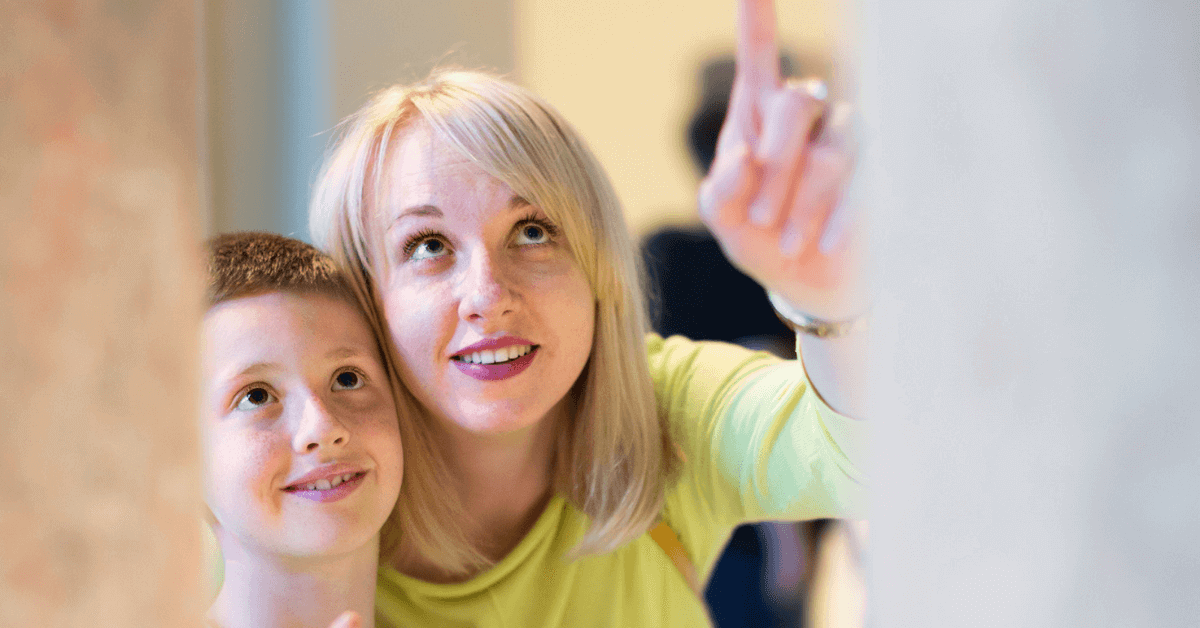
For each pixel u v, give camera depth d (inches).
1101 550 9.8
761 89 23.0
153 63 12.1
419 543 44.4
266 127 109.5
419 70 114.0
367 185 42.6
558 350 42.3
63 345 11.6
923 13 10.9
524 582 45.9
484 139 41.1
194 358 12.6
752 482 46.6
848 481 39.8
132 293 11.9
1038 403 10.1
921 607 11.2
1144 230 9.5
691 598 49.5
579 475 47.3
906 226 11.2
